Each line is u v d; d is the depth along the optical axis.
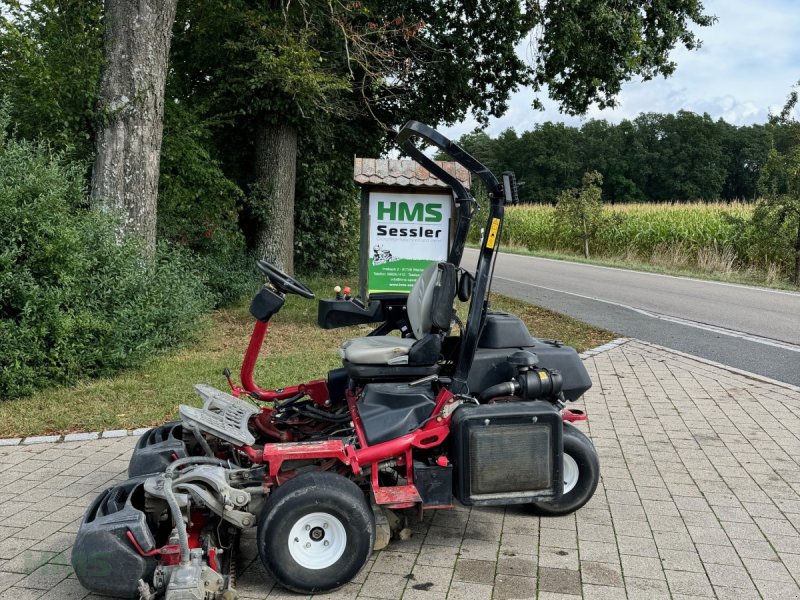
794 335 11.16
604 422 6.56
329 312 4.93
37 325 7.28
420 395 4.11
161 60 9.96
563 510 4.52
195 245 13.96
